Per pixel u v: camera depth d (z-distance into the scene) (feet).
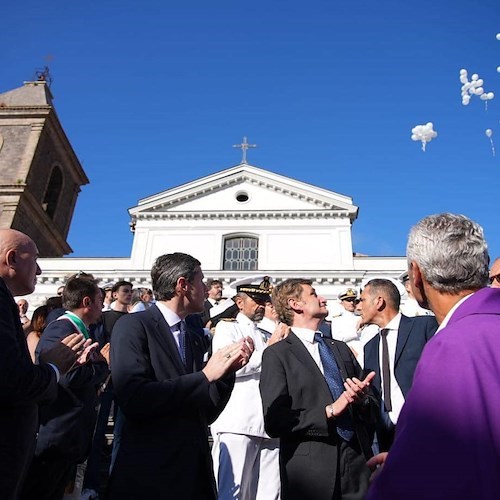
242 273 83.71
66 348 10.27
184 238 91.40
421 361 5.33
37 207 99.71
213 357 10.52
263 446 15.74
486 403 4.68
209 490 10.05
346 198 92.53
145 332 10.74
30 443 9.14
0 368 7.98
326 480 10.70
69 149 114.83
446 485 4.34
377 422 13.01
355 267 85.92
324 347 13.55
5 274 10.31
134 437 9.91
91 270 86.89
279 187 95.09
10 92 114.73
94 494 17.83
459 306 5.72
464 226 6.42
